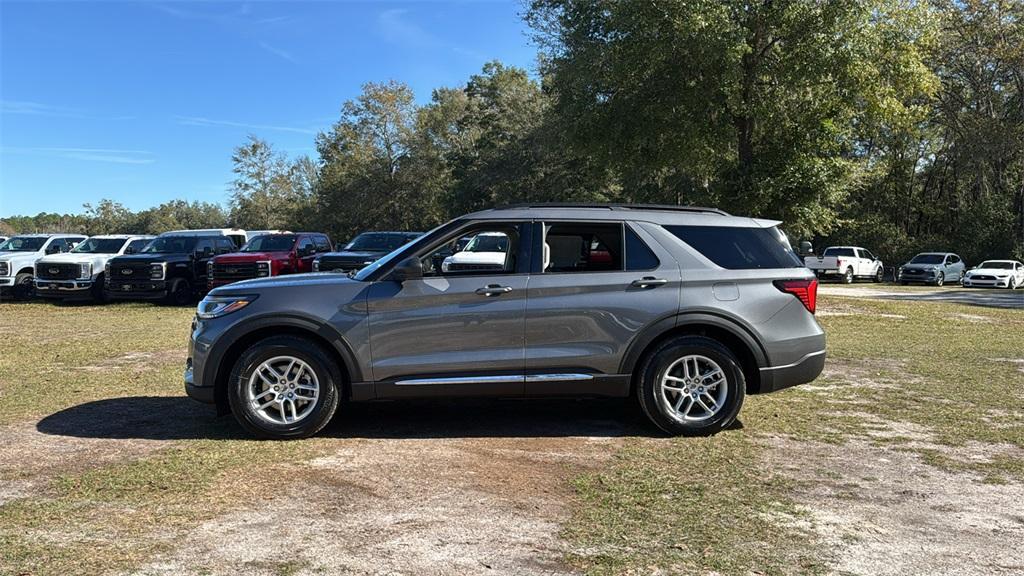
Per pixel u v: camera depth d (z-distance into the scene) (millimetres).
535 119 46375
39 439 5270
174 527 3639
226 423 5797
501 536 3564
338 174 64188
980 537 3607
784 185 19453
